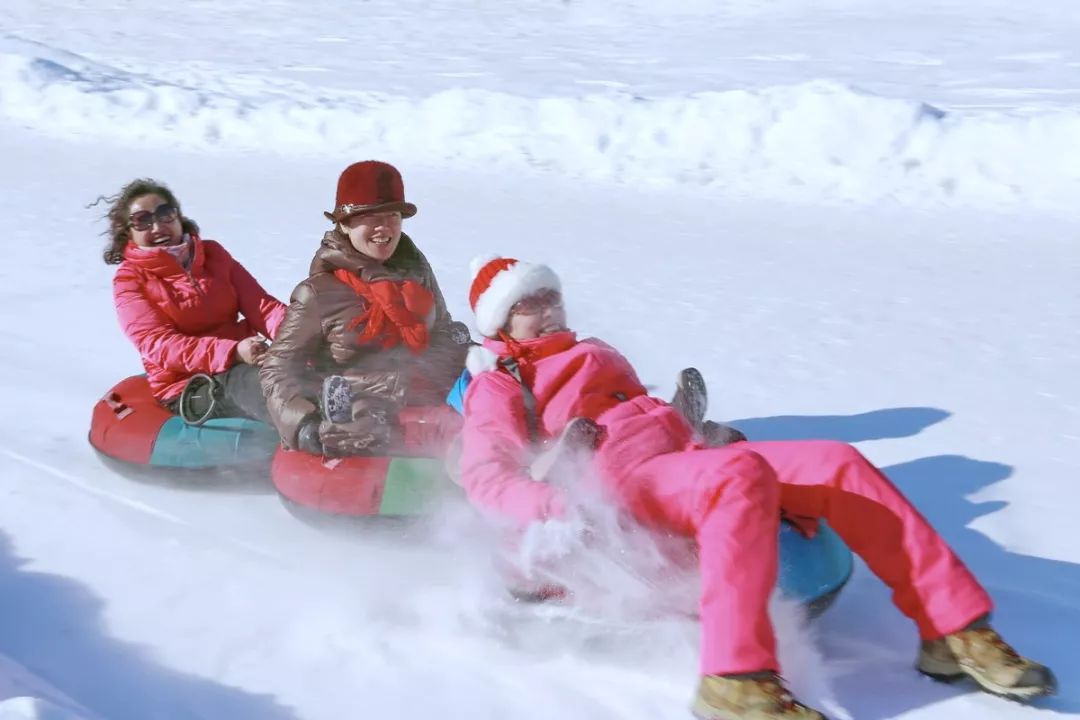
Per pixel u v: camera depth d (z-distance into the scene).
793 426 10.24
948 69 28.66
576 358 6.80
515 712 6.10
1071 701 6.02
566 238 17.52
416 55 35.34
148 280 9.54
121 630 6.97
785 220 18.59
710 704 5.57
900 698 6.10
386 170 8.60
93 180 22.25
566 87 28.02
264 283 14.78
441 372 9.02
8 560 7.90
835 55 31.66
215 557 7.92
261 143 25.89
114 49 38.72
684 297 14.37
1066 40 32.03
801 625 6.48
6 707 5.21
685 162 21.84
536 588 6.58
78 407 10.81
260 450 8.91
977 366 11.67
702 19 40.09
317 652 6.71
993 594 7.18
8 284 15.12
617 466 6.43
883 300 14.15
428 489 7.88
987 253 16.30
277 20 44.53
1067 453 9.40
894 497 6.15
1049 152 19.59
